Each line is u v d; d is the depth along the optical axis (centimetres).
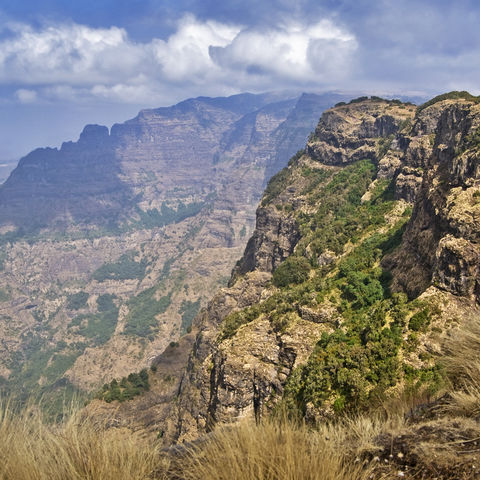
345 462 409
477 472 361
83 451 411
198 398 6169
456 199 3700
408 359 2978
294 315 5031
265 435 402
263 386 4522
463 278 3244
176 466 425
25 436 404
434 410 563
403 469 388
